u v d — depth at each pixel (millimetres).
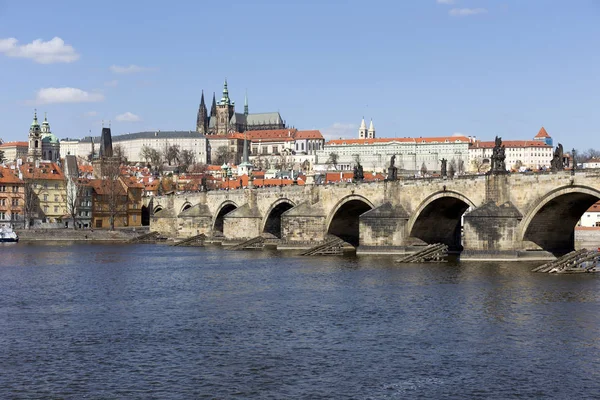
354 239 192125
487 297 100938
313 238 191000
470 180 146875
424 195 158500
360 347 74125
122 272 141125
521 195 138000
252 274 134000
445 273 126375
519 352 71812
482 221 140750
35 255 186500
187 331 82250
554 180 131875
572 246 143875
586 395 59938
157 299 105000
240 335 79938
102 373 66000
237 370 66688
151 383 63188
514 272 125125
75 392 61031
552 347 73500
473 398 59406
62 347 75125
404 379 63875
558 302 96375
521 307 93312
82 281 126500
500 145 142125
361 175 186000
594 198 132875
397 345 74812
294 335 79688
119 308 97500
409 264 143875
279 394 60344
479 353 71562
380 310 93062
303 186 197875
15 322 88062
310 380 63750
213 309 95938
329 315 90312
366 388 61656
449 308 93562
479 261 141250
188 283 122312
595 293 102875
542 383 62719
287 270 139625
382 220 164500
